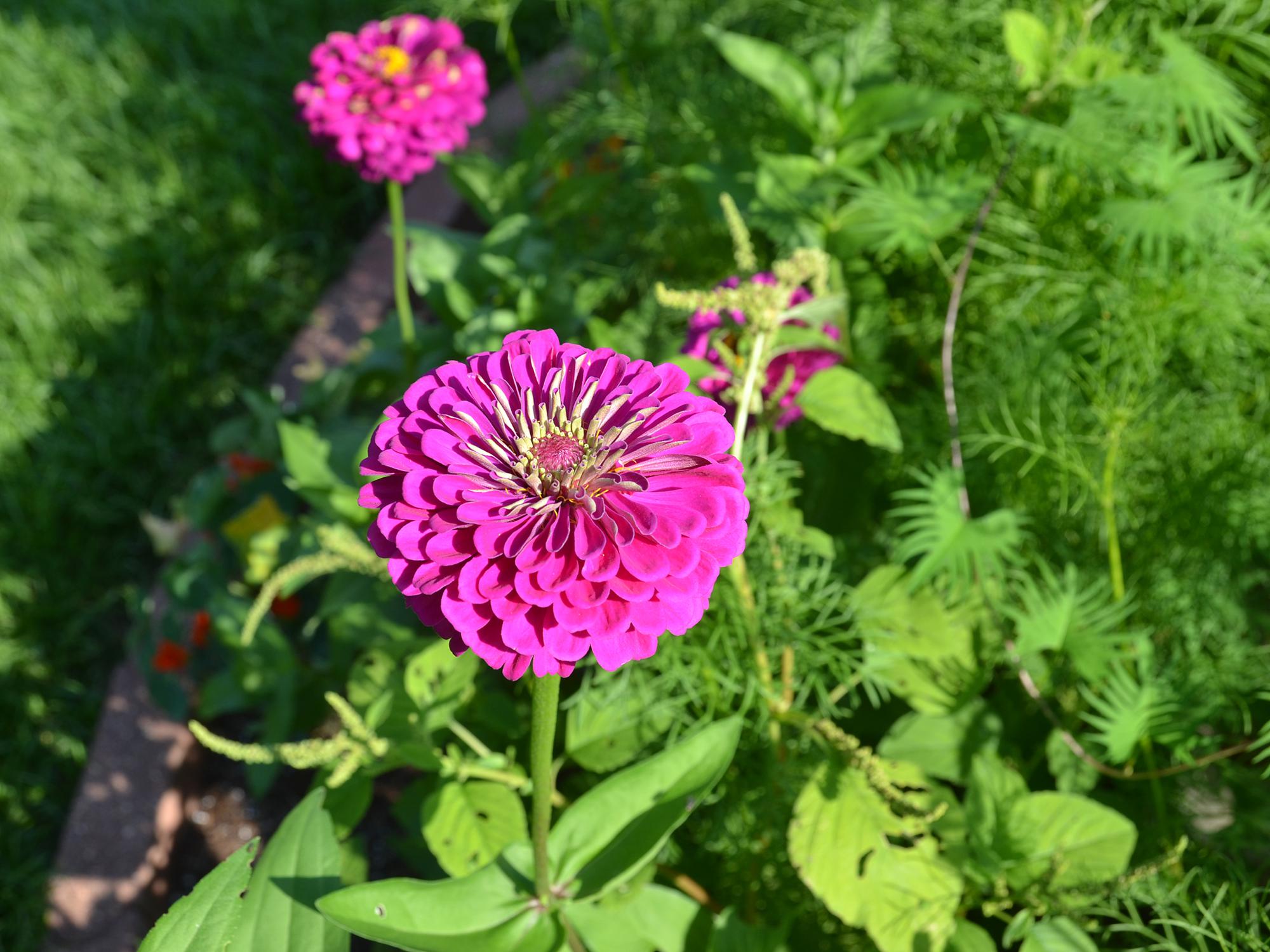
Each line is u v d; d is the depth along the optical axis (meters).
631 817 0.35
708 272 0.62
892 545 0.50
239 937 0.34
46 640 0.68
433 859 0.50
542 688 0.28
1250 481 0.45
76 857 0.58
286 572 0.43
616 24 0.71
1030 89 0.53
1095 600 0.48
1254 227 0.46
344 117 0.57
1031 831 0.39
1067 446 0.46
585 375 0.29
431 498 0.26
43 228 0.86
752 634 0.40
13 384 0.77
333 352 0.81
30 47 1.00
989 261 0.54
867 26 0.54
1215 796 0.45
